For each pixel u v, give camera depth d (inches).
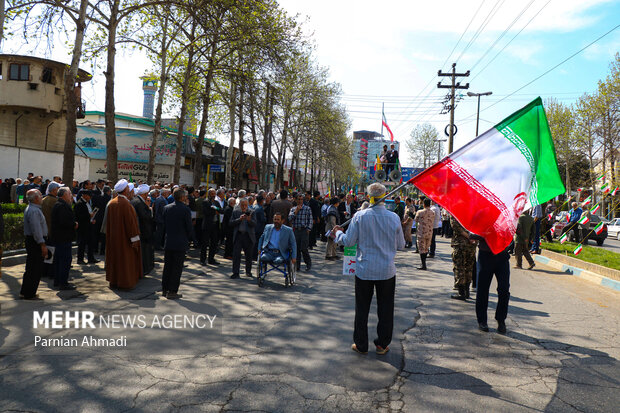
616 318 264.7
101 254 454.0
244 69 791.1
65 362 159.6
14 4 528.7
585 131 1318.9
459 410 138.1
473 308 282.8
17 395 135.1
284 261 331.3
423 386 156.2
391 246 187.2
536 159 200.5
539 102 201.3
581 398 149.3
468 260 305.6
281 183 1483.8
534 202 198.1
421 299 304.5
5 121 1141.7
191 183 1391.5
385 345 187.8
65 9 541.6
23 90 1109.7
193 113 1023.6
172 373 158.4
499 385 158.9
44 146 1179.3
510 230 195.6
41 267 256.1
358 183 2180.1
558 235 954.7
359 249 188.5
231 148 939.3
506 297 226.4
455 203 199.8
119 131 1259.8
